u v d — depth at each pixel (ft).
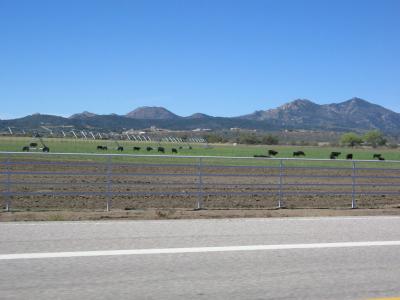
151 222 39.63
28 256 27.17
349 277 24.31
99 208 49.80
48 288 21.71
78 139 488.85
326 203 59.52
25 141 329.11
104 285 22.27
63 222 38.88
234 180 86.22
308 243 32.01
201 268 25.36
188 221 40.50
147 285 22.39
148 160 135.64
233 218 43.27
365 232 36.58
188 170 102.32
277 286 22.63
